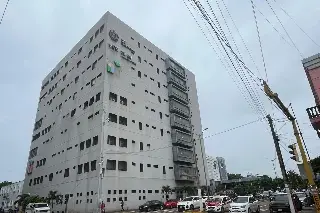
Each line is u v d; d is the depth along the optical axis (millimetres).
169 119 59562
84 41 56656
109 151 41094
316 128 17953
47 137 60781
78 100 51438
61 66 64812
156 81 59156
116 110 45281
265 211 25656
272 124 18438
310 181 12781
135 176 44188
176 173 54656
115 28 51938
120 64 49719
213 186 82688
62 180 47719
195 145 66125
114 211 38219
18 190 79812
